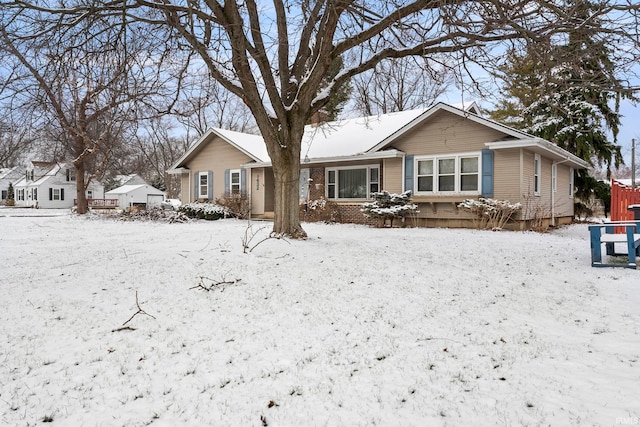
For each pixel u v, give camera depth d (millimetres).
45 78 8250
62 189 51438
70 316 4973
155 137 45562
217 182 23875
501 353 3721
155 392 3236
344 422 2711
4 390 3312
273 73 10797
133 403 3086
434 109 15734
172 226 16859
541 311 4883
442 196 15969
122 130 16766
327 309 5082
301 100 9750
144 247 9406
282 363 3680
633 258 6984
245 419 2809
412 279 6352
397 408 2859
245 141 23359
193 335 4395
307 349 3971
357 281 6242
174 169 25391
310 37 10531
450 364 3541
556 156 16672
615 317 4586
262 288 5930
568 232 14797
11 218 24516
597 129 20828
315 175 20297
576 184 22938
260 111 9438
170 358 3861
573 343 3896
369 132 19797
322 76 9375
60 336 4406
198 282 6227
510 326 4414
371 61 9500
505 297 5469
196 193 24938
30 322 4797
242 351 3969
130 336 4395
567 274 6734
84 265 7480
